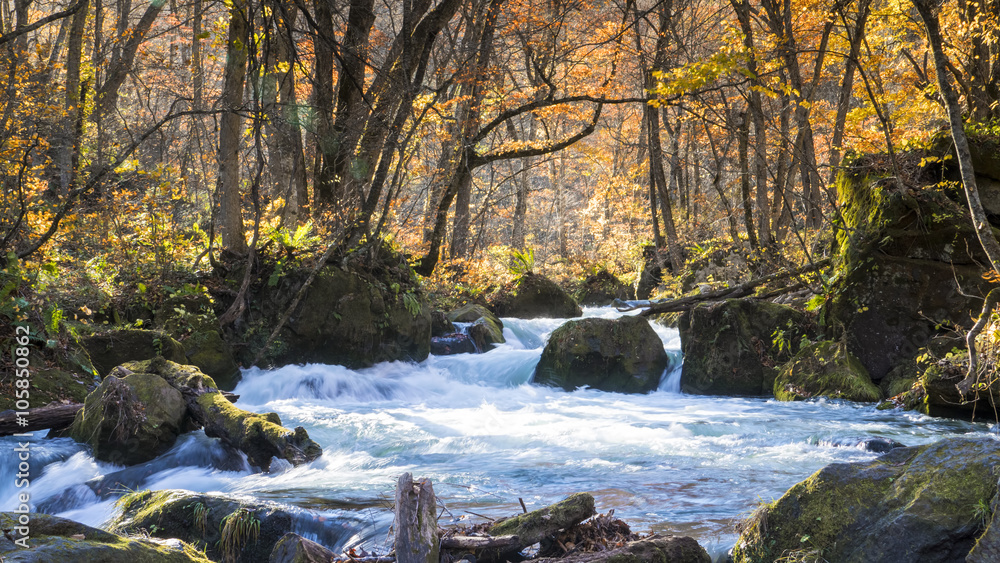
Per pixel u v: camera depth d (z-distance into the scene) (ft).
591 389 39.91
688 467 20.72
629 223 101.91
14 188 35.76
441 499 17.25
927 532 10.91
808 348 35.86
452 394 38.93
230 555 14.33
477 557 12.28
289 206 52.54
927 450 12.41
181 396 24.02
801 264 45.21
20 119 38.14
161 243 39.88
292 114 33.47
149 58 58.54
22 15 41.01
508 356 43.68
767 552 12.30
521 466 21.17
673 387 39.91
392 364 42.88
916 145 36.78
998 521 10.26
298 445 21.61
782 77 47.75
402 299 44.06
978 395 26.84
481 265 69.67
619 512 16.08
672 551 12.28
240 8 27.32
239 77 39.52
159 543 9.82
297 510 14.99
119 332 30.94
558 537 12.62
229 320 37.86
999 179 34.24
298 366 38.99
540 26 48.16
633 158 106.22
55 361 26.96
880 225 34.94
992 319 28.19
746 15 44.78
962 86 40.27
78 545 8.55
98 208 37.88
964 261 33.14
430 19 42.19
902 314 33.91
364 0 44.14
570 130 103.35
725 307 38.50
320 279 39.88
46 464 21.08
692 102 48.29
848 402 32.65
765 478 19.29
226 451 22.65
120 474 21.07
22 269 28.04
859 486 12.20
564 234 113.60
